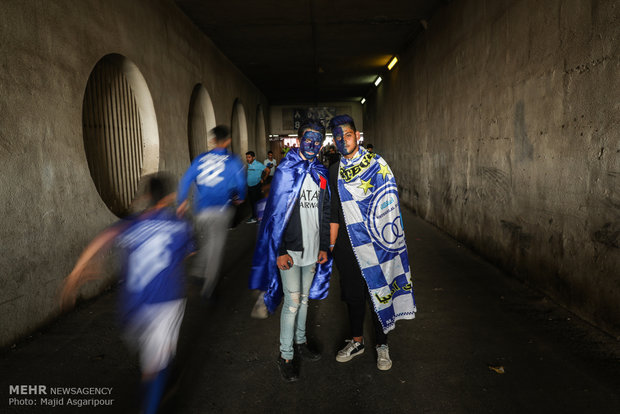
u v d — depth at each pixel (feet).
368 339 10.41
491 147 16.44
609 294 9.81
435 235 22.99
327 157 31.71
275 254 8.61
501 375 8.54
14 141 10.19
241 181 13.89
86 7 13.71
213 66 30.35
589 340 9.78
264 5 23.06
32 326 10.65
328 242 8.68
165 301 6.76
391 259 8.71
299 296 8.73
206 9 23.36
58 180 11.91
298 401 7.80
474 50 18.11
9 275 9.89
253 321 11.55
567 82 11.14
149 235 6.72
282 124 64.18
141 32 18.01
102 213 14.19
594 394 7.77
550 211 12.21
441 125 23.65
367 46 32.50
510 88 14.61
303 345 9.48
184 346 10.03
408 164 33.17
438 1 22.84
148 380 6.90
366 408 7.55
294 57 35.32
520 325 10.85
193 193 22.15
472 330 10.69
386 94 42.11
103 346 10.05
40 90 11.27
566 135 11.27
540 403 7.56
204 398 7.91
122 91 17.89
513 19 14.28
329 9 23.89
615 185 9.41
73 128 12.83
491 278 14.87
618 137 9.29
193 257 14.79
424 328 10.90
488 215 16.98
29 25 10.87
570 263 11.29
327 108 64.18
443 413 7.36
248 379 8.58
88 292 13.20
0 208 9.65
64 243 12.07
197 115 29.12
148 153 19.53
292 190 8.13
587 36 10.25
